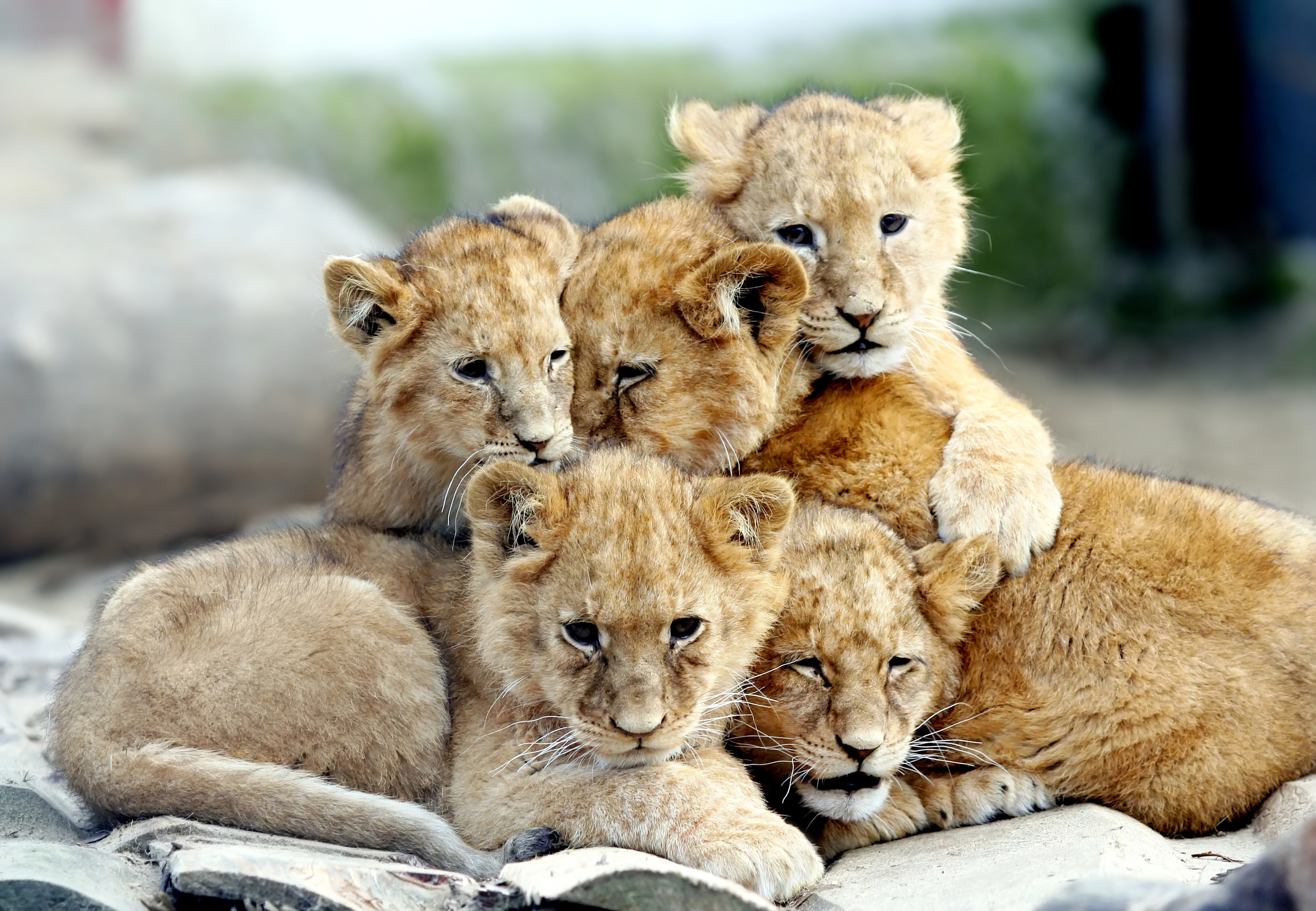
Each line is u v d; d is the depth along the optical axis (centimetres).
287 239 2511
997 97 3725
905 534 1094
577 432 1124
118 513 2348
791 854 859
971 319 3700
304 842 886
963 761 1019
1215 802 979
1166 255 3803
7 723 1190
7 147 3488
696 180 1310
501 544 971
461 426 1116
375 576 1054
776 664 974
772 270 1097
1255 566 1010
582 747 942
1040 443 1120
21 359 2269
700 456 1133
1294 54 3653
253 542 1101
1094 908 704
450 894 787
